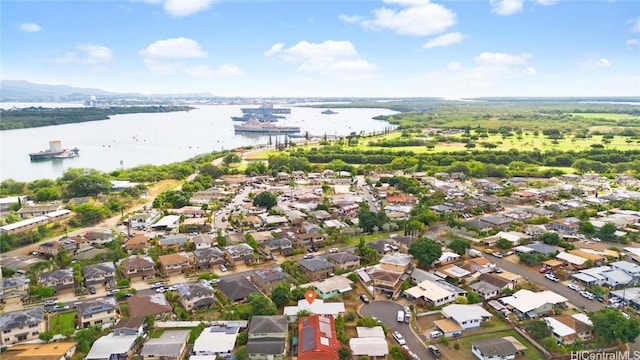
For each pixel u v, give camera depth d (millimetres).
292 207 185125
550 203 190625
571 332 85562
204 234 144375
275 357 78750
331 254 128875
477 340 86125
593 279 110000
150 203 199500
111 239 142250
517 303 96812
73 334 85812
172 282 114062
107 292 107688
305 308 94312
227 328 86750
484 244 140000
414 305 100375
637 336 85000
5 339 84375
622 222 156000
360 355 78000
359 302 102062
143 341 84562
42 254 131250
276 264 125875
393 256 121312
